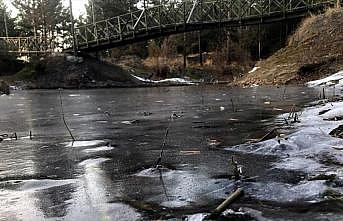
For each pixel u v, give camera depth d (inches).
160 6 1259.2
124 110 545.3
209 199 169.0
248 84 967.0
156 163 233.8
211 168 216.7
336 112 357.7
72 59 1261.1
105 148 287.4
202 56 1781.5
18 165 245.6
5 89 976.9
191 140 301.3
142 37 1249.4
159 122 408.2
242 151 252.7
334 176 186.4
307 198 162.7
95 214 157.2
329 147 239.5
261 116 410.9
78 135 351.3
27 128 409.1
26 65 1289.4
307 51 953.5
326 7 1143.0
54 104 681.0
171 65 1600.6
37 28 1989.4
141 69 1563.7
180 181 196.1
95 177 210.8
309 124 324.8
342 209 150.1
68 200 175.5
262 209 152.8
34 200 177.3
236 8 1402.6
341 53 879.7
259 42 1584.6
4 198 181.6
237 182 188.2
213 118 416.8
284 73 915.4
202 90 903.1
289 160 221.1
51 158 261.4
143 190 185.0
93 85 1186.0
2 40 1390.3
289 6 1301.7
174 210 157.9
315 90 681.6
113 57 1878.7
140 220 149.1
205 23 1216.2
